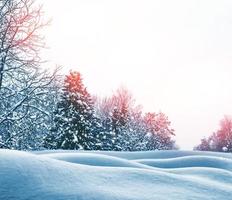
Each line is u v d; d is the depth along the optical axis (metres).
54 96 14.71
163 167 11.77
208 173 8.76
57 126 31.48
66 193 4.88
